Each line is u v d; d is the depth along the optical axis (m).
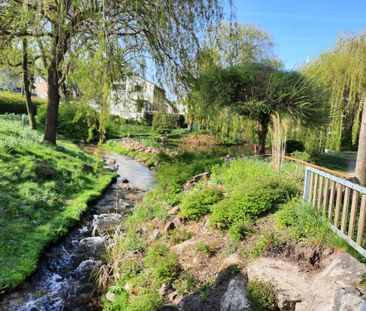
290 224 4.25
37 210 6.89
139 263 4.92
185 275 4.22
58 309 4.34
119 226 6.46
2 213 6.31
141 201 8.40
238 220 4.79
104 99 7.12
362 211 3.31
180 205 6.25
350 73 9.85
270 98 8.90
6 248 5.29
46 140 12.17
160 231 5.75
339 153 15.59
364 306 2.37
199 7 8.63
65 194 8.41
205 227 5.27
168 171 8.32
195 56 9.53
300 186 5.50
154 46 8.98
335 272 3.05
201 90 9.70
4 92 24.83
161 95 10.24
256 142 14.45
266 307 3.08
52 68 9.53
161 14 7.94
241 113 9.65
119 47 7.57
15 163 8.51
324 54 10.79
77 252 5.95
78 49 7.42
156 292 4.11
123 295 4.34
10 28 8.74
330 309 2.59
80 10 6.97
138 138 21.81
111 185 10.68
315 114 8.95
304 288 3.12
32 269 4.96
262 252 3.88
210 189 6.11
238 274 3.73
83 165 10.98
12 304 4.31
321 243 3.66
